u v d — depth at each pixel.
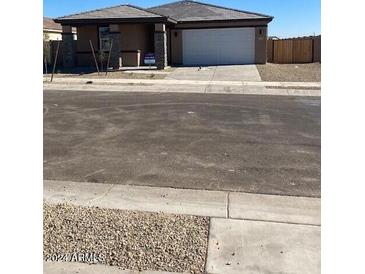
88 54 27.31
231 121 11.33
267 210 5.30
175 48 29.05
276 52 31.98
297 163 7.42
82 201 5.54
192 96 16.38
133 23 25.03
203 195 5.83
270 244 4.37
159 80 20.97
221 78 21.84
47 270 3.78
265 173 6.84
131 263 3.90
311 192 5.98
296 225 4.85
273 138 9.37
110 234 4.45
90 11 26.05
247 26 28.17
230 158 7.72
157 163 7.38
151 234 4.48
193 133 9.80
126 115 12.08
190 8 29.84
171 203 5.50
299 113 12.73
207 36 28.62
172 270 3.82
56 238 4.33
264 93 17.42
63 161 7.46
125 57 27.45
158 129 10.21
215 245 4.31
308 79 21.72
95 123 10.91
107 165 7.24
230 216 5.09
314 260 4.06
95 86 19.11
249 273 3.81
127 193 5.88
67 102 14.59
